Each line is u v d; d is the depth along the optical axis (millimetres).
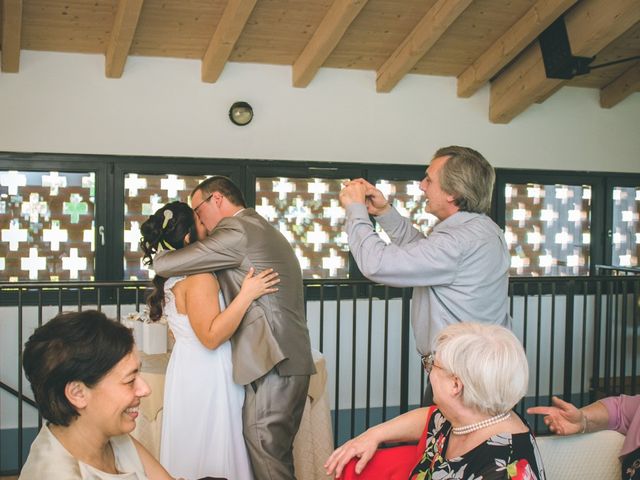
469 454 1461
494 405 1445
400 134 5449
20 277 4848
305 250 5344
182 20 4504
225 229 2457
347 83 5324
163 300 2553
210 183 2635
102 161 4902
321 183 5359
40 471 1369
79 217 4922
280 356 2406
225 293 2484
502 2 4523
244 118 5078
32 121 4762
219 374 2477
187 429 2461
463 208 2166
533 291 5703
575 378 5793
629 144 5945
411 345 5422
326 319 5324
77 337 1356
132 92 4926
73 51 4781
